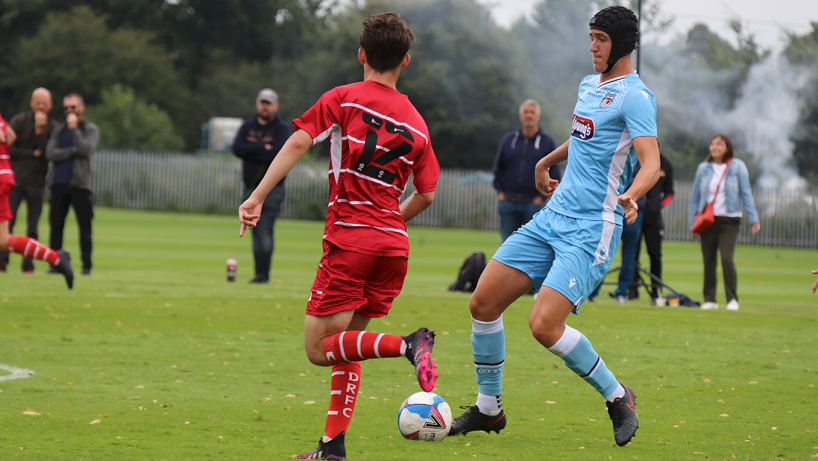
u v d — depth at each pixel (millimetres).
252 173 30266
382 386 14742
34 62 140750
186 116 149375
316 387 14461
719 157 27688
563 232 11148
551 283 10867
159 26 160875
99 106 114312
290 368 16078
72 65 140875
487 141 130875
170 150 111875
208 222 76875
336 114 9805
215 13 164375
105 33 145000
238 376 15211
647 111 10758
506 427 12039
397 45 9984
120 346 17688
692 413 12930
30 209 31625
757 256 62594
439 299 27562
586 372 10844
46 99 31469
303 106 137500
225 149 124688
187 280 30719
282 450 10359
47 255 22422
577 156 11336
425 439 11125
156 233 58969
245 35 168000
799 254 67750
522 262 11312
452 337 20156
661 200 30438
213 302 24750
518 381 15359
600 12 11172
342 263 9758
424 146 10219
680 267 47750
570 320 23781
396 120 9984
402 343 8992
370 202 9898
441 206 91188
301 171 91688
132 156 95125
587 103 11352
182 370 15570
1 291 25109
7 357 16109
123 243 48812
